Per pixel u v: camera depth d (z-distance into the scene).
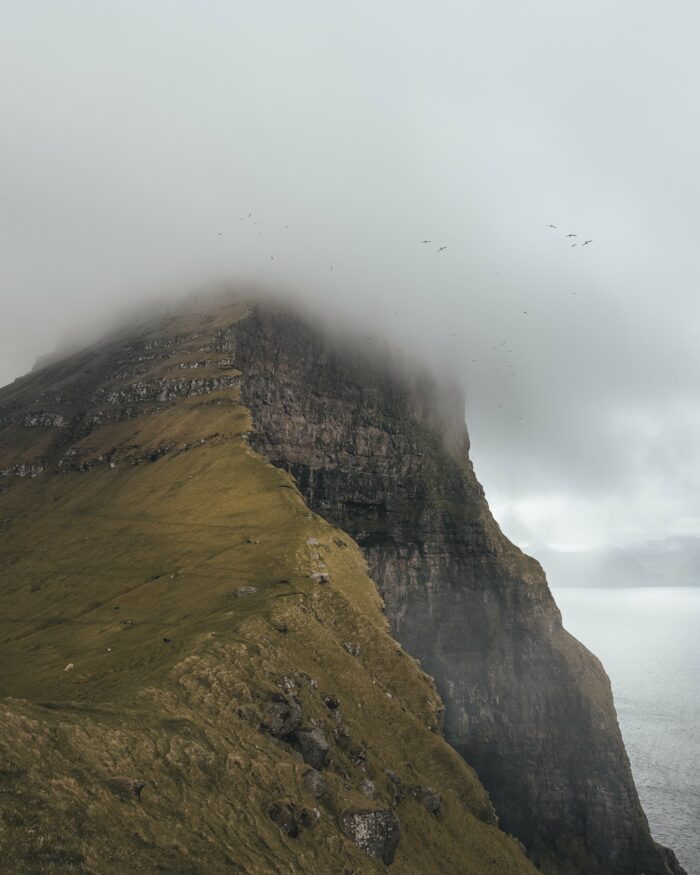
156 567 146.88
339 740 83.75
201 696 72.25
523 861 92.69
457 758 104.75
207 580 129.00
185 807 48.31
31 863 35.03
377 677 111.06
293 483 187.75
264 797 56.66
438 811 88.12
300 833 56.06
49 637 123.62
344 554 151.25
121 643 108.44
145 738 53.75
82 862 36.69
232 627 98.31
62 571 167.25
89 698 73.06
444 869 75.81
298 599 114.19
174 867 41.12
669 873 197.88
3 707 47.94
